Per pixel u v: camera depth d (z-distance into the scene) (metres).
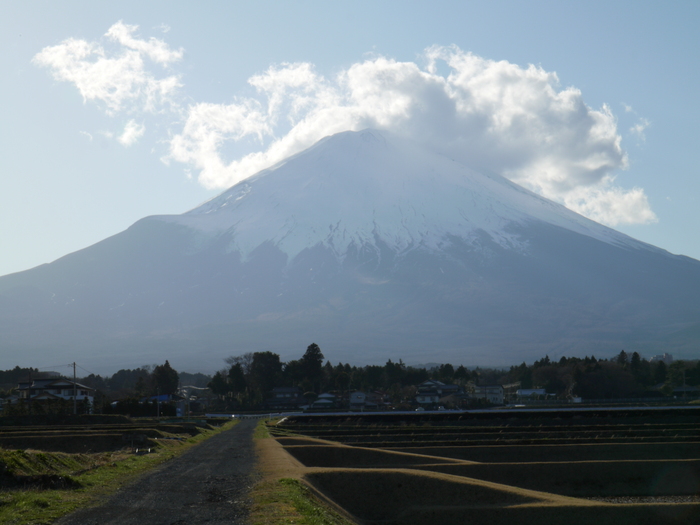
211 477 31.67
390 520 33.44
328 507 28.28
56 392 128.50
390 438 69.19
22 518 20.23
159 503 24.03
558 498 36.69
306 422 99.06
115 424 86.12
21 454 28.97
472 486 36.78
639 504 35.41
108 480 29.45
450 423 92.94
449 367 183.25
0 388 175.62
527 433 72.00
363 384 173.12
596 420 92.06
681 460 49.69
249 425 89.44
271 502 24.23
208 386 158.12
